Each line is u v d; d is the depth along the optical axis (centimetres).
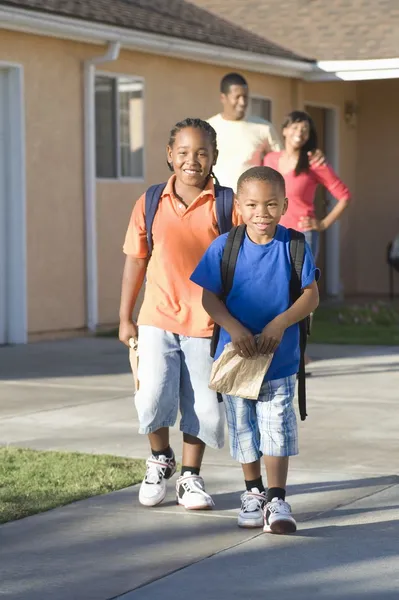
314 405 1059
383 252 2417
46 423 973
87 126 1633
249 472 666
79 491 737
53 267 1585
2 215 1523
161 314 688
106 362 1349
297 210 1159
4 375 1241
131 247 705
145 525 667
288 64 2042
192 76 1883
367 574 579
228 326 634
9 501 712
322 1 2258
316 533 650
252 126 1109
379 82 2394
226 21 2200
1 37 1480
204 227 686
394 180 2397
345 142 2383
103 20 1587
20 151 1518
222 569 588
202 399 690
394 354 1423
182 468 711
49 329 1584
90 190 1639
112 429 948
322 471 800
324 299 2314
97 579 574
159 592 555
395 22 2172
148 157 1797
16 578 575
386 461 831
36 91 1544
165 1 2097
